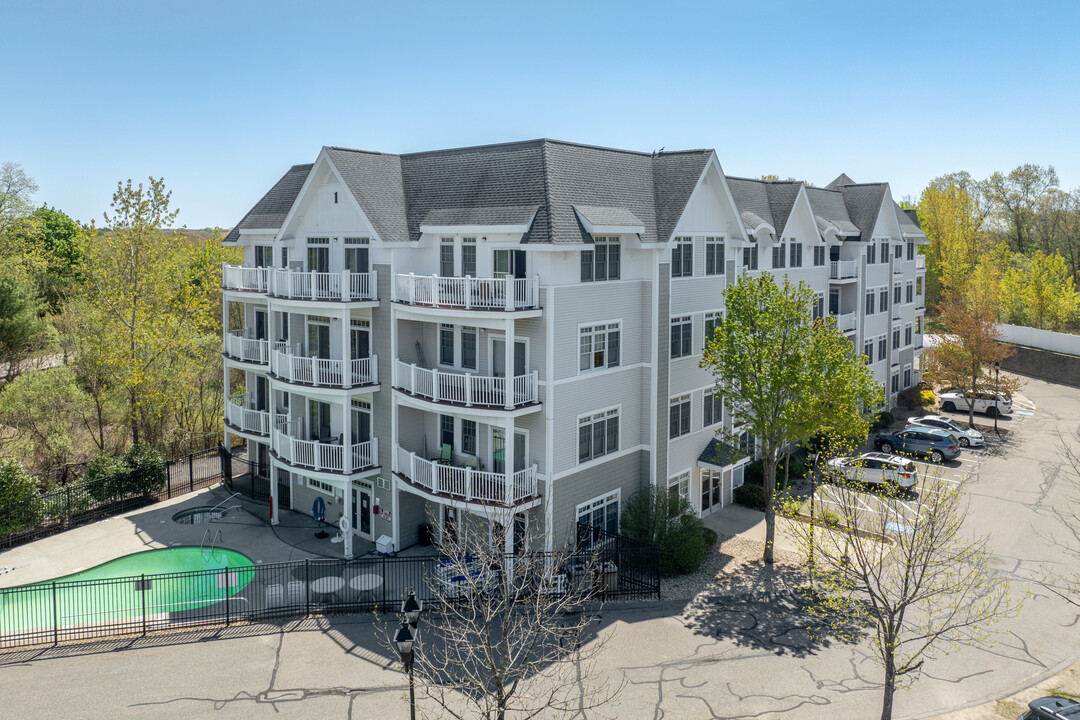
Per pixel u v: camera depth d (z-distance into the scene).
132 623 23.67
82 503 32.66
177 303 42.12
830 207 46.72
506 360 24.98
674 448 31.25
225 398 37.06
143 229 40.31
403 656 15.49
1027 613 24.31
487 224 26.19
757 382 27.72
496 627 23.39
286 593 25.05
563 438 26.48
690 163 30.48
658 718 18.89
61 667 21.30
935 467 22.42
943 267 93.50
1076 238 98.50
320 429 32.88
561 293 25.70
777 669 21.22
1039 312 77.38
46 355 50.62
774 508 25.23
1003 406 52.34
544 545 25.89
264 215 34.56
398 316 28.11
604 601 25.28
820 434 34.84
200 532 31.69
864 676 20.91
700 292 31.80
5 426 40.75
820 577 21.83
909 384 58.88
